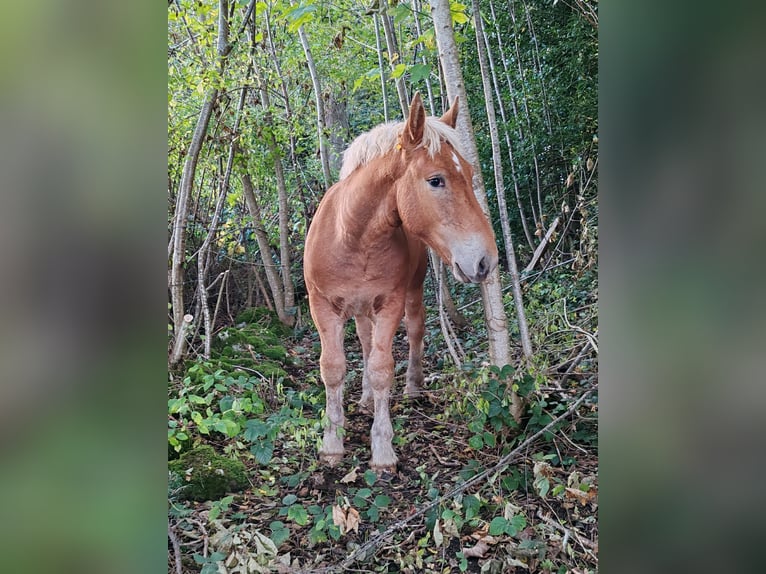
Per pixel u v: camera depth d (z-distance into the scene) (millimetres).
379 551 2131
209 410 2508
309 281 2744
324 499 2445
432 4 2705
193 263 5027
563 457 2588
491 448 2742
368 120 7379
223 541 2004
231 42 3820
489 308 2809
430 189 2246
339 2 5570
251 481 2535
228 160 4270
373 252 2553
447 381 3338
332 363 2713
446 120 2555
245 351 4137
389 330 2699
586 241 3783
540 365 2895
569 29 5062
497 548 2117
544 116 5438
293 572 1986
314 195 5816
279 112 5441
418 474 2635
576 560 2000
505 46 5742
